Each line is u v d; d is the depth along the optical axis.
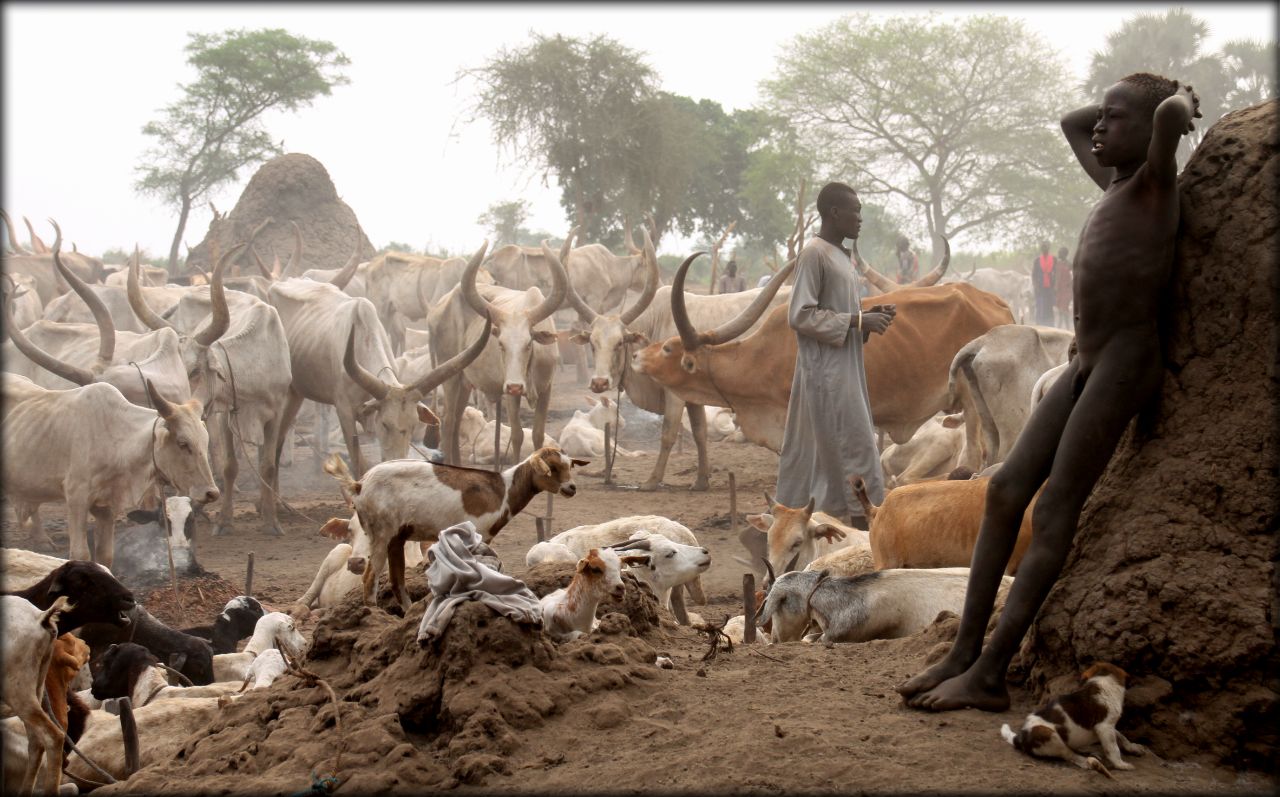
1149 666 4.31
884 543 7.49
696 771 4.06
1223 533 4.39
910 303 13.57
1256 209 4.54
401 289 28.47
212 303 15.17
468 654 4.63
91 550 12.34
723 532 12.59
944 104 43.72
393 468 5.46
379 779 4.15
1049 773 4.00
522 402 22.81
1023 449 4.64
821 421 10.27
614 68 40.66
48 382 15.73
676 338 14.20
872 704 4.68
